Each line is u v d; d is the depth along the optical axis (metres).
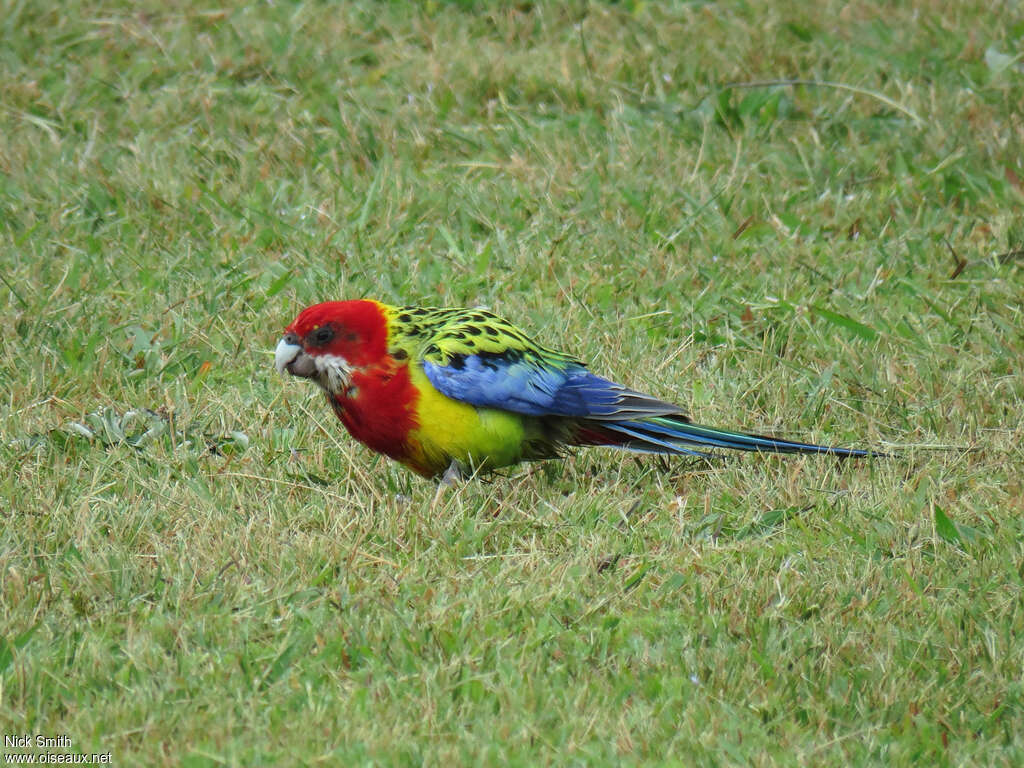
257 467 9.80
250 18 16.67
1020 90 15.22
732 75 15.63
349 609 8.19
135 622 8.04
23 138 14.34
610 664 7.82
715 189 13.75
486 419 9.47
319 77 15.64
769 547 8.98
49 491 9.24
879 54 16.00
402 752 6.87
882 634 7.99
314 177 14.11
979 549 8.84
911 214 13.69
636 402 9.72
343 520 9.06
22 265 12.34
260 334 11.62
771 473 9.94
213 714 7.15
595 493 9.63
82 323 11.57
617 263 12.80
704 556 8.80
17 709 7.19
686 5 17.11
